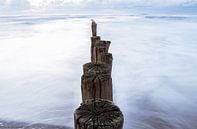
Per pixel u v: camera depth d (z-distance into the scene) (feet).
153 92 25.73
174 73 34.19
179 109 21.16
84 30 97.25
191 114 20.16
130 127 17.67
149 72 34.53
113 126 5.55
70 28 105.50
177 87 27.66
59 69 37.04
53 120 18.58
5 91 26.21
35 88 27.35
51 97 24.11
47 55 49.16
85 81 8.99
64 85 28.32
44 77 32.42
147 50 53.52
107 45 16.71
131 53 50.16
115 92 25.39
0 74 34.40
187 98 23.97
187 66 38.63
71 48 56.44
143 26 108.17
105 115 5.83
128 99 23.44
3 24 125.59
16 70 37.04
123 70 35.58
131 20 147.43
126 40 68.85
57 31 94.94
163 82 29.60
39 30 97.86
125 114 19.90
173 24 115.34
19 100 23.22
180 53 50.08
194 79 31.22
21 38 76.18
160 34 80.12
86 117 5.75
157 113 20.22
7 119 18.65
